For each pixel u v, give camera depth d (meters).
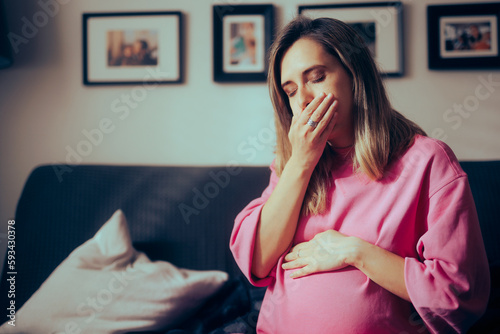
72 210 1.41
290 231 0.82
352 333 0.71
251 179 1.44
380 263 0.71
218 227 1.39
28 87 1.60
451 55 1.52
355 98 0.80
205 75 1.60
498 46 1.50
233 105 1.59
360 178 0.80
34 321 1.03
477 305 0.69
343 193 0.80
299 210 0.83
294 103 0.85
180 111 1.60
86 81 1.59
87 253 1.18
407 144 0.78
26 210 1.41
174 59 1.59
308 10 1.56
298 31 0.84
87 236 1.38
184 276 1.17
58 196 1.42
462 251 0.68
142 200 1.42
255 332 1.01
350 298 0.72
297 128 0.80
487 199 1.31
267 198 0.93
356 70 0.79
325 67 0.78
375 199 0.78
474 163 1.38
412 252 0.78
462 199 0.70
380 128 0.78
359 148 0.78
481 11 1.50
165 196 1.42
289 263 0.81
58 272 1.14
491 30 1.50
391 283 0.70
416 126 0.86
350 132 0.83
